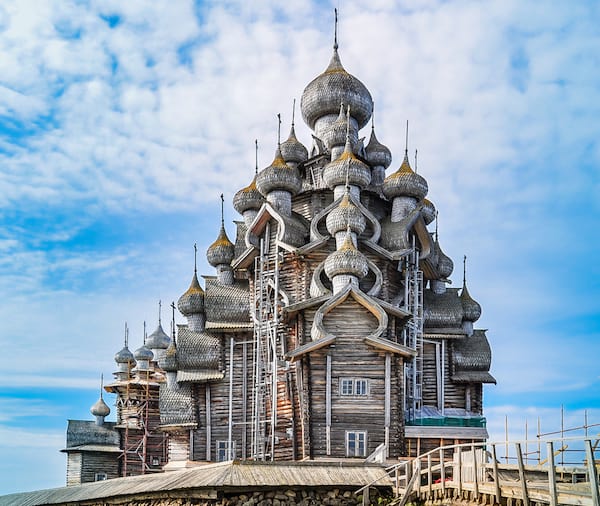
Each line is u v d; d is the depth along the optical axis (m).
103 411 76.62
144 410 75.38
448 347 53.31
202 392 54.44
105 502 37.28
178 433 55.19
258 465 32.19
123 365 86.12
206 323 54.16
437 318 53.28
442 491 26.70
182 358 54.75
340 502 31.92
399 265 50.03
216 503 30.03
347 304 43.81
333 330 43.38
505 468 25.58
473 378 52.53
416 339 50.66
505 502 22.75
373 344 42.72
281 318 49.06
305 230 51.81
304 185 55.91
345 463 33.81
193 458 53.38
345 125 54.88
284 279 50.56
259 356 50.06
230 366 54.06
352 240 47.06
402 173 53.66
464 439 43.72
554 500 19.03
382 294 48.66
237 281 58.00
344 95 57.69
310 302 45.62
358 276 45.31
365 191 52.81
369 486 31.61
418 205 53.81
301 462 33.09
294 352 42.41
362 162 52.09
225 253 58.62
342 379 42.75
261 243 52.12
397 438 41.97
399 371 42.91
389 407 42.25
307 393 42.53
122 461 73.06
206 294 55.69
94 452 71.88
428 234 52.28
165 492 32.88
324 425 42.25
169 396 55.06
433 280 57.12
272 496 31.08
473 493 24.27
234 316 54.62
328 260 45.44
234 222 59.97
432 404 52.16
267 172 54.03
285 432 47.31
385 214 54.97
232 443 52.50
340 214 47.44
